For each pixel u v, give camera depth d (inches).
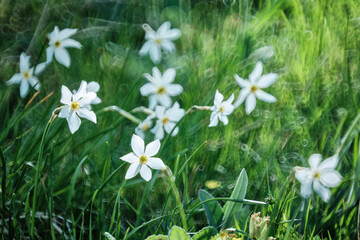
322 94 56.9
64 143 49.4
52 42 49.5
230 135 51.9
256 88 48.9
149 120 49.2
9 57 67.2
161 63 64.1
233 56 62.2
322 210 45.3
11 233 40.9
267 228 39.7
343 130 53.2
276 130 53.3
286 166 49.8
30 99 52.1
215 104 46.4
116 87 57.9
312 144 51.3
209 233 39.7
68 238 41.5
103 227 41.5
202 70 61.3
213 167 50.4
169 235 38.3
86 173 45.8
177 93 49.5
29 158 46.8
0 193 44.3
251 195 47.1
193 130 53.0
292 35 68.5
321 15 67.8
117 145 51.3
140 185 47.5
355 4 70.3
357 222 43.1
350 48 62.1
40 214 44.4
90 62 66.5
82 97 40.0
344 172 48.2
